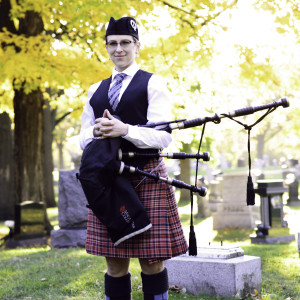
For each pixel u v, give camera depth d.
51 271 5.60
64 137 42.84
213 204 18.55
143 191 2.66
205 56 9.33
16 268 5.99
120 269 2.83
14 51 9.59
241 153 65.12
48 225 12.16
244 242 10.01
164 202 2.67
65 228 8.81
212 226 12.91
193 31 9.50
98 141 2.58
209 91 9.80
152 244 2.61
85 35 9.66
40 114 11.40
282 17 8.77
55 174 48.47
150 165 2.70
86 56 9.97
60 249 8.16
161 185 2.69
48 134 19.61
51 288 4.80
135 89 2.75
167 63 10.04
